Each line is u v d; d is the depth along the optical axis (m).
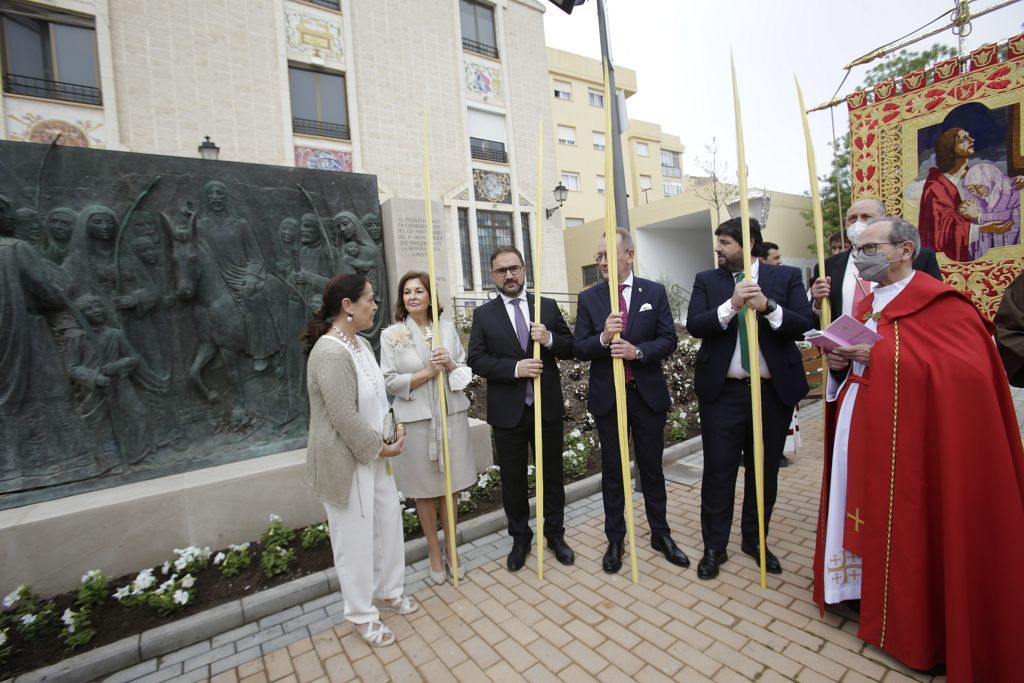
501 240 14.13
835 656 2.17
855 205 2.70
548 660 2.29
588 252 19.58
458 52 13.16
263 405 4.04
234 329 3.88
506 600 2.80
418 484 2.94
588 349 2.96
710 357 2.90
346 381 2.38
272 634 2.67
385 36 12.05
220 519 3.48
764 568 2.71
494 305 3.26
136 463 3.54
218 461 3.78
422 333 3.12
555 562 3.20
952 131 3.88
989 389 1.96
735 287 2.77
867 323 2.38
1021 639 1.86
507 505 3.17
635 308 3.10
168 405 3.68
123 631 2.66
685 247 19.84
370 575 2.53
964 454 1.95
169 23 9.56
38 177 3.34
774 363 2.79
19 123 8.50
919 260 2.60
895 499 2.08
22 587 2.81
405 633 2.57
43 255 3.32
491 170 13.91
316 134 11.19
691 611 2.56
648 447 3.11
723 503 2.88
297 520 3.75
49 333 3.31
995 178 3.74
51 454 3.29
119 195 3.58
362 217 4.67
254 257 4.04
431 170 12.69
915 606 2.00
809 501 3.88
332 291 2.49
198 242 3.79
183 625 2.64
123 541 3.20
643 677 2.13
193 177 3.84
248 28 10.30
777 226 16.27
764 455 2.91
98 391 3.42
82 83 8.95
